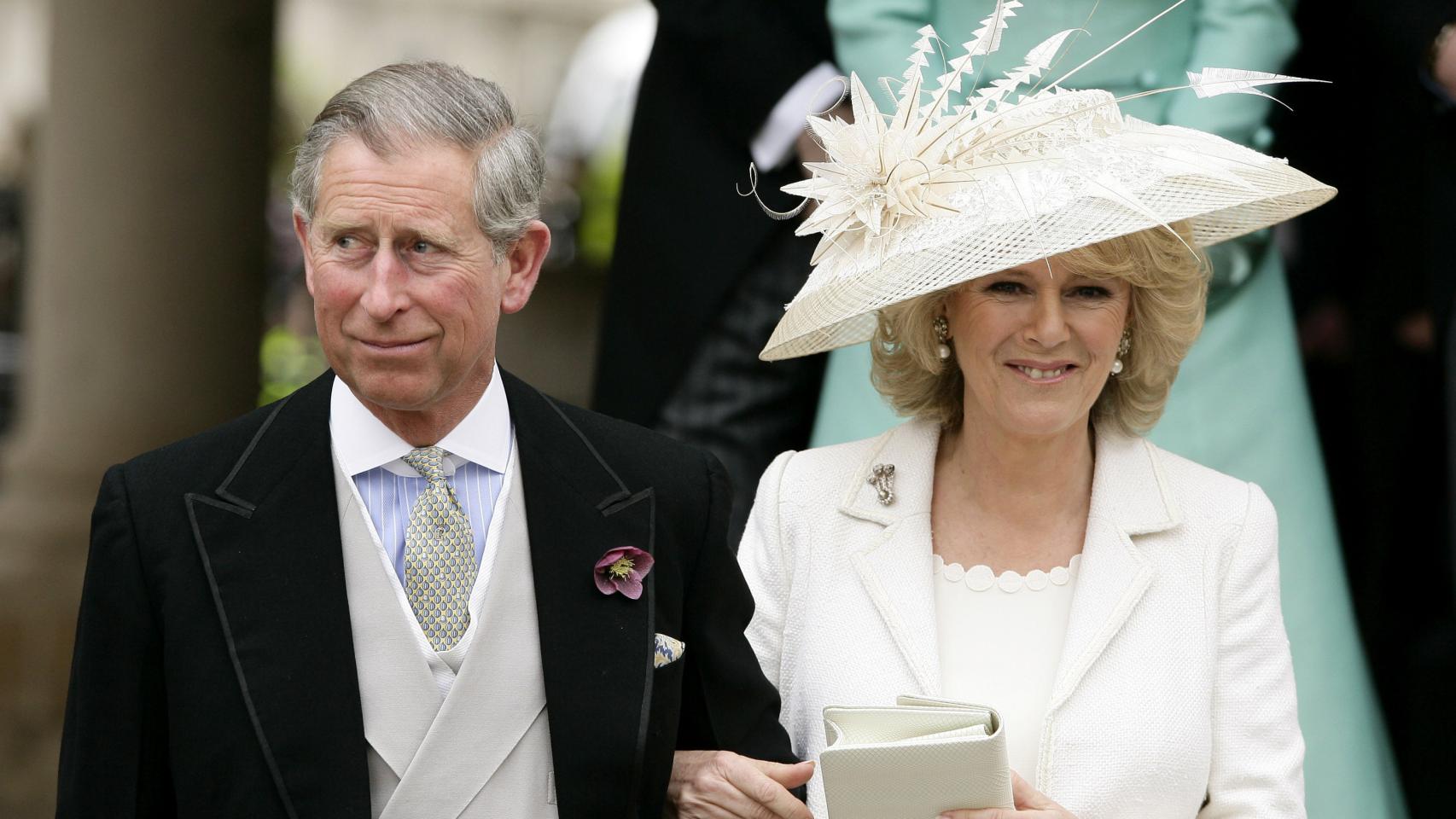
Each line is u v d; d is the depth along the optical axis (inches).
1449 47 687.1
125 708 411.8
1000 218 482.0
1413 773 725.3
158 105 1216.8
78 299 1223.5
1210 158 497.7
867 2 659.4
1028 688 502.9
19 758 1099.9
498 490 440.5
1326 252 770.2
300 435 431.2
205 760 406.6
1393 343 732.7
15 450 1240.8
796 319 521.3
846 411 668.7
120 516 417.7
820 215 506.0
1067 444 511.2
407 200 400.8
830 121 512.1
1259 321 665.0
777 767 455.8
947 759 432.5
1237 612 504.4
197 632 410.6
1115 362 514.0
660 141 733.9
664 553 450.9
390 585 424.2
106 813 408.8
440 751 420.5
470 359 416.2
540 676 432.8
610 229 1952.5
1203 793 493.4
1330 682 640.4
